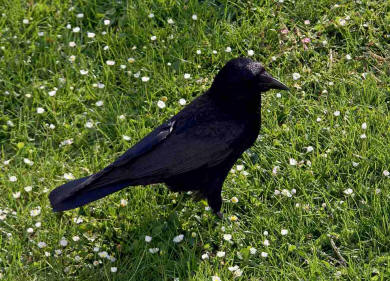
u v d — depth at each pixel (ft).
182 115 25.66
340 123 30.07
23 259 25.67
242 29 33.83
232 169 28.53
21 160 29.35
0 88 32.04
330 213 26.81
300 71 32.27
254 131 26.22
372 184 27.73
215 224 27.09
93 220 27.09
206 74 32.68
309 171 27.89
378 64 32.58
